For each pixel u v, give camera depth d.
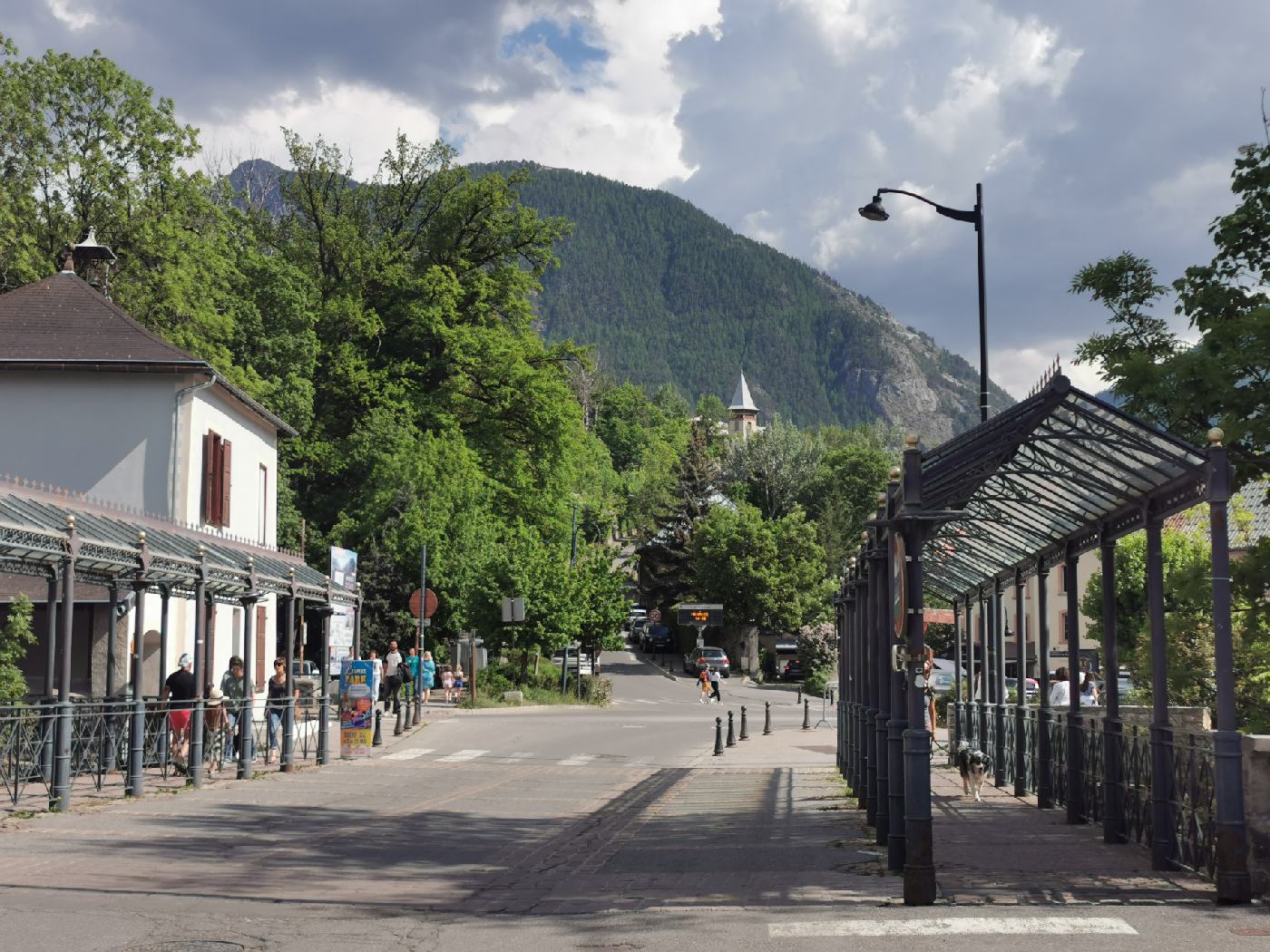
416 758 27.25
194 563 19.73
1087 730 14.78
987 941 7.86
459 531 55.50
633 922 8.95
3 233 40.88
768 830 15.16
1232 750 9.38
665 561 100.44
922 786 9.52
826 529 106.75
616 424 171.38
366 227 67.44
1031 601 64.75
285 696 24.06
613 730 36.84
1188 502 10.69
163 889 10.66
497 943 8.35
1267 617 12.72
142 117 43.84
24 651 21.17
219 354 45.34
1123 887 10.16
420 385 63.97
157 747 21.83
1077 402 10.57
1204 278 13.41
